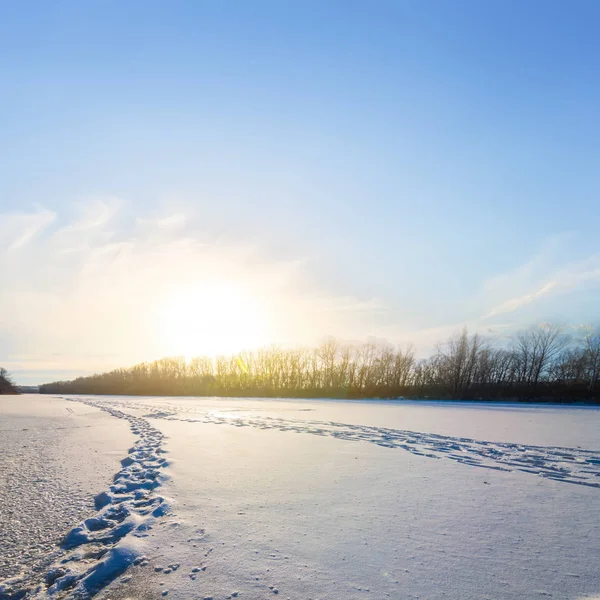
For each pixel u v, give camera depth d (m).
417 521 4.71
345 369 61.91
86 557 4.07
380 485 6.25
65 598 3.29
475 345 51.66
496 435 12.25
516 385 47.22
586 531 4.45
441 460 8.24
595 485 6.36
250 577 3.46
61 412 23.92
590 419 18.25
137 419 18.16
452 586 3.29
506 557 3.81
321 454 8.83
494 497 5.68
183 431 13.15
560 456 8.84
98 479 7.10
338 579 3.41
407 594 3.17
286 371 68.81
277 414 20.69
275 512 5.02
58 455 9.42
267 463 7.84
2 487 6.64
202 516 4.90
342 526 4.56
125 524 4.77
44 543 4.46
